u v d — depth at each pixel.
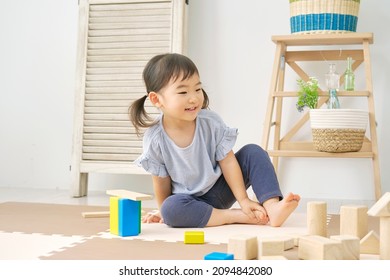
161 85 1.40
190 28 2.41
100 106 2.36
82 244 1.19
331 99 2.06
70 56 2.51
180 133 1.47
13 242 1.21
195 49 2.40
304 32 2.09
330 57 2.23
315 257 0.96
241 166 1.52
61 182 2.53
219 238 1.27
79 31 2.40
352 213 1.12
